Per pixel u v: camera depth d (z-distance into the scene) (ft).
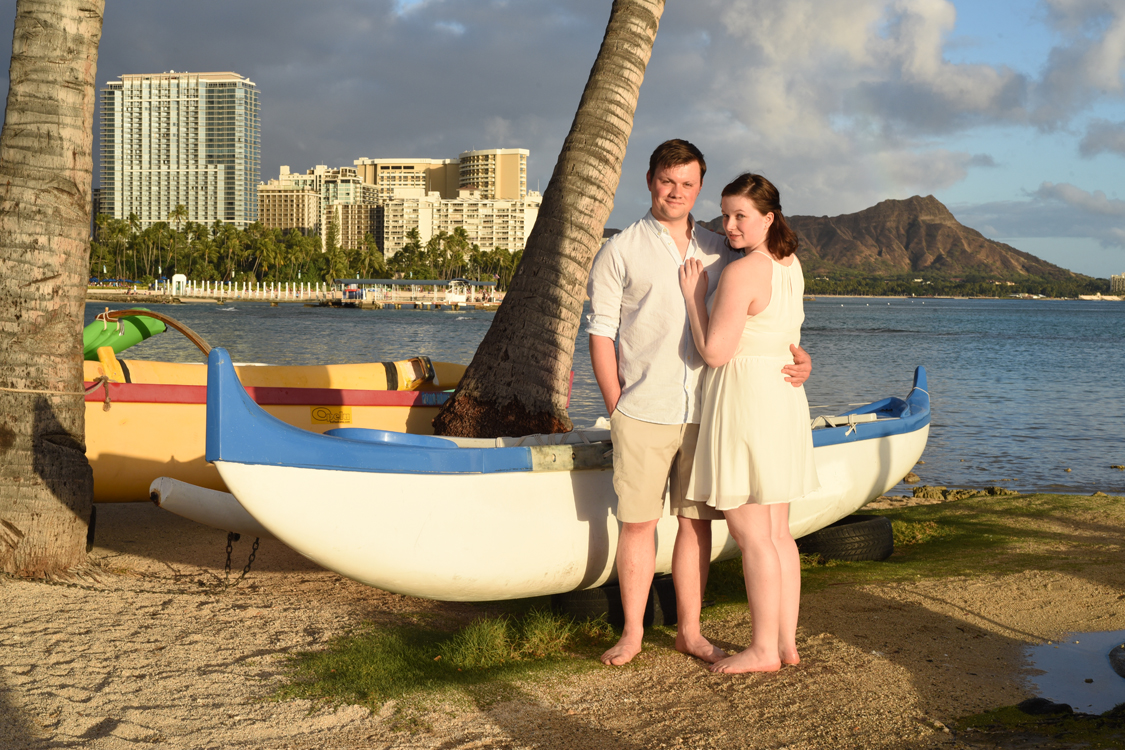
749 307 11.36
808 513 17.29
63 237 15.84
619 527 13.52
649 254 11.89
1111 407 64.80
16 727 9.82
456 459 12.32
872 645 13.07
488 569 12.79
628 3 20.52
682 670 12.16
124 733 9.80
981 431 51.80
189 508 15.62
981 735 9.99
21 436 15.67
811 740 9.89
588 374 82.64
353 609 14.90
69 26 15.60
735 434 11.52
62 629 13.20
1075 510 25.20
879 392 74.02
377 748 9.63
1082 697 11.27
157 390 20.71
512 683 11.60
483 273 559.79
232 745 9.62
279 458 11.29
